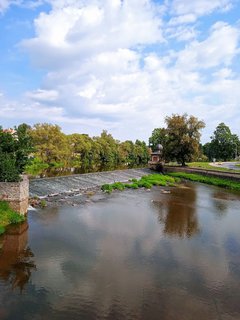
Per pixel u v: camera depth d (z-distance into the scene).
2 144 30.98
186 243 23.56
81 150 107.81
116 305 14.53
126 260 19.84
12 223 26.67
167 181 62.50
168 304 14.77
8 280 16.77
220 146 147.38
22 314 13.61
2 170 28.05
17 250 21.09
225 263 19.88
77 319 13.34
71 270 18.16
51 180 46.97
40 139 86.25
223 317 13.82
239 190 51.97
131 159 139.75
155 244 23.12
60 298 15.02
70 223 27.98
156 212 34.00
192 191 50.53
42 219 28.84
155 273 18.08
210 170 71.00
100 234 25.11
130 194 45.47
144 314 13.87
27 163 32.34
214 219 31.39
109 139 127.81
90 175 58.16
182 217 31.97
